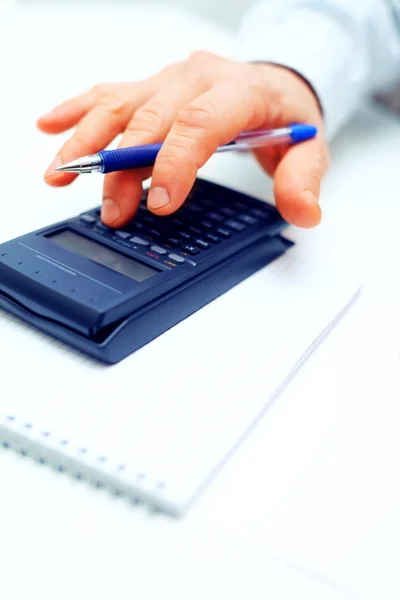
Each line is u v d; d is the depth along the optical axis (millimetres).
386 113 707
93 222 338
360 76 573
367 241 419
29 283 274
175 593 187
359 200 483
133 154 325
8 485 215
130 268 301
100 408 242
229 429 240
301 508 220
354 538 212
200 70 409
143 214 354
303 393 277
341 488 231
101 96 395
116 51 729
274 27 560
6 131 503
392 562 205
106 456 220
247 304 322
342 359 303
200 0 979
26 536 198
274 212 385
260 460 238
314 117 455
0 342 270
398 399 281
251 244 353
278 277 353
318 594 191
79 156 357
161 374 265
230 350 285
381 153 585
